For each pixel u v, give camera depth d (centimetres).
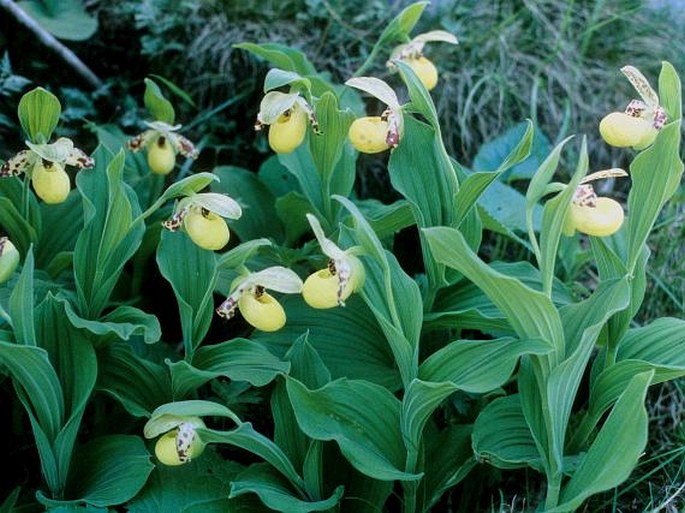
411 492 107
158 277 134
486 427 105
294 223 128
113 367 112
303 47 151
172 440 102
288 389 103
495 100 149
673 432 121
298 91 109
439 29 153
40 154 108
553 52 151
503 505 110
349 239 106
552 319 96
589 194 96
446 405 118
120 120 149
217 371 107
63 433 106
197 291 109
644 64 152
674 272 135
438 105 149
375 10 153
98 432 115
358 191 148
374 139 103
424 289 124
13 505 109
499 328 110
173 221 105
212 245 105
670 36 155
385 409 105
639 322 133
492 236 142
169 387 111
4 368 107
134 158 133
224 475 108
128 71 156
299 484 106
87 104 148
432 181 107
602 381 105
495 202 134
